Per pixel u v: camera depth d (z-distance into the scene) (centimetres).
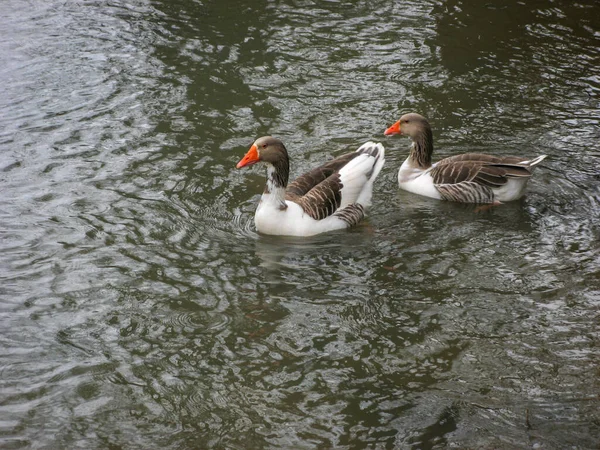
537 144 1170
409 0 1761
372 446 605
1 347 725
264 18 1639
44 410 648
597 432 618
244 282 838
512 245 916
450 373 692
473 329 756
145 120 1220
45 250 887
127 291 816
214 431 624
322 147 1149
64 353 719
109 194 1014
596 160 1123
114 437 619
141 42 1505
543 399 657
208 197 1020
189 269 860
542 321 768
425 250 906
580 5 1736
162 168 1084
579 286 828
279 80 1370
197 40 1524
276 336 747
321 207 941
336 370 698
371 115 1257
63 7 1669
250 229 952
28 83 1322
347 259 888
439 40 1550
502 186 1006
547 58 1477
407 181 1060
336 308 792
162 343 735
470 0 1761
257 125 1215
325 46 1513
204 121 1223
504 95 1330
